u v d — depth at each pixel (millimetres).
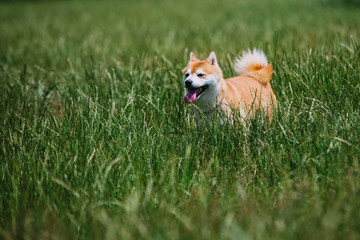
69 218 6816
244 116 9219
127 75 12836
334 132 7895
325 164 7637
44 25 29656
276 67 11695
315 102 9477
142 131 8969
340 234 5848
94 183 7250
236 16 29047
